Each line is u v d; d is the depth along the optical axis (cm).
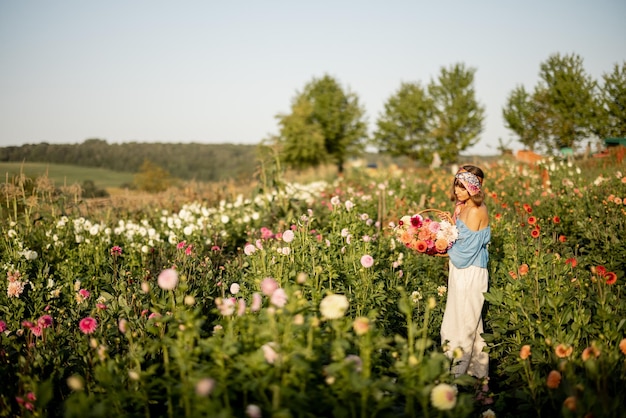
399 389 262
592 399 269
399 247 634
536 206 912
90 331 322
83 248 686
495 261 559
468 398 271
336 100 4231
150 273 595
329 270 465
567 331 396
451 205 961
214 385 232
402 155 4150
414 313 488
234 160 6081
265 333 274
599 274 395
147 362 335
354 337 325
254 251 492
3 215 856
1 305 495
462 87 3906
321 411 263
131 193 1337
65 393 363
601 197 838
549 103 2691
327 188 1468
